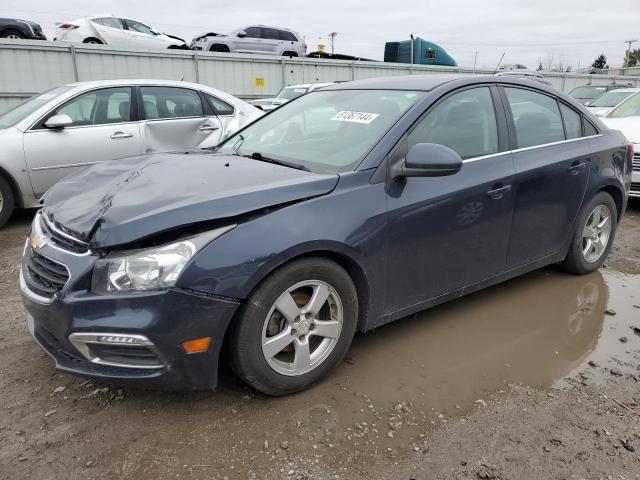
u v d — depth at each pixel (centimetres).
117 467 223
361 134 314
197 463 226
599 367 308
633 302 401
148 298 227
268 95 1844
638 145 674
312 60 1912
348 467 224
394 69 2098
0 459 226
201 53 1677
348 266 284
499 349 326
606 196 439
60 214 268
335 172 288
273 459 229
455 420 256
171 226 232
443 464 227
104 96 644
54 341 258
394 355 316
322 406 265
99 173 321
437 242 314
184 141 692
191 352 236
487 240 345
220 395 273
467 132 338
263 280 248
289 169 295
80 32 1775
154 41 1903
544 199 377
